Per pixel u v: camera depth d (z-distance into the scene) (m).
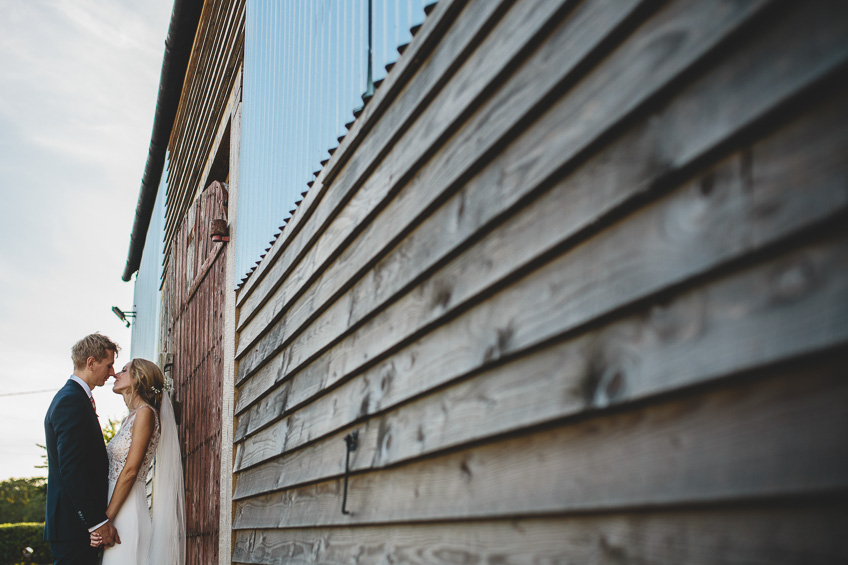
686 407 0.83
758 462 0.73
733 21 0.78
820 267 0.68
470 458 1.32
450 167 1.46
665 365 0.86
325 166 2.34
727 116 0.79
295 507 2.45
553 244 1.10
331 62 2.29
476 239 1.36
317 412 2.28
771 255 0.73
